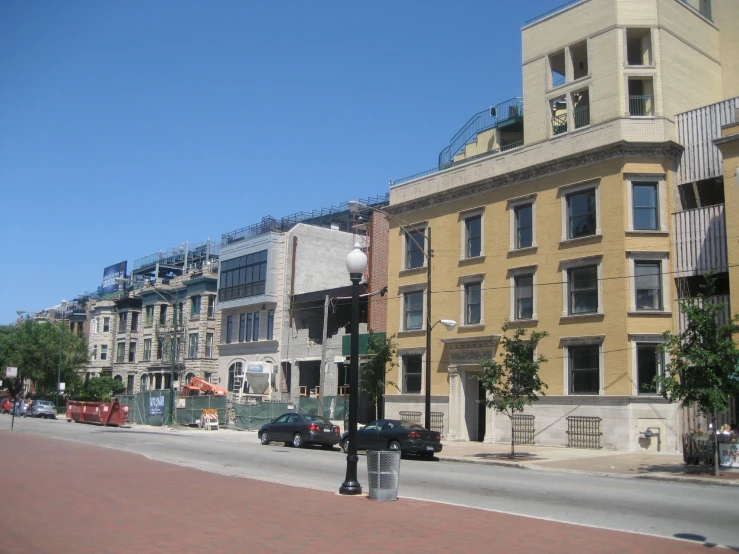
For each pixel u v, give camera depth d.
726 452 20.72
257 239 53.72
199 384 51.50
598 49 31.03
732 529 11.39
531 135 33.25
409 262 37.94
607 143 29.20
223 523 10.70
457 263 34.94
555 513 12.83
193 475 17.34
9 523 10.48
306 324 51.97
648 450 26.98
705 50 32.84
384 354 34.88
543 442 29.94
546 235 31.19
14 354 73.94
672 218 28.72
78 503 12.48
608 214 29.06
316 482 17.25
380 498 13.30
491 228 33.66
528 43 34.03
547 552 9.13
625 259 28.30
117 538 9.48
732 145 26.28
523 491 15.88
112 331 77.00
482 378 25.66
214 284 62.75
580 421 28.72
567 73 32.25
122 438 33.88
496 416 32.09
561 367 29.77
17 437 30.59
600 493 15.62
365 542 9.53
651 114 30.28
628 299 28.11
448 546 9.39
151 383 67.44
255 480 16.55
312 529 10.37
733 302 25.64
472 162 34.94
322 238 53.94
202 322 61.66
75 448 25.44
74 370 77.75
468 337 33.41
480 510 12.56
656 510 13.27
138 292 73.44
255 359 52.97
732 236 25.91
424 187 37.34
